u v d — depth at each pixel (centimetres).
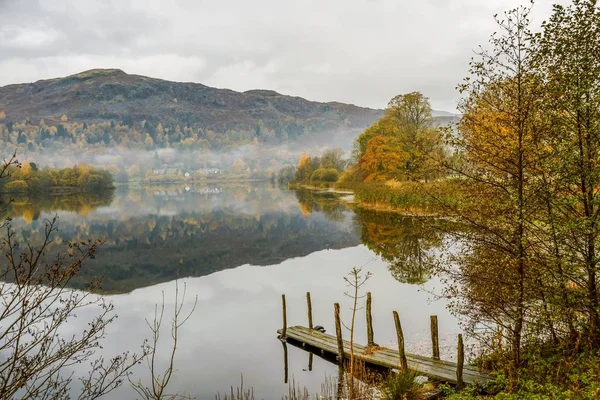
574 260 967
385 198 6072
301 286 2845
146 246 4888
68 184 15575
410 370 1335
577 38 922
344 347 1719
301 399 1374
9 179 13175
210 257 4172
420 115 6725
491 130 1027
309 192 12594
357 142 9350
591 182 944
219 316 2333
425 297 2330
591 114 934
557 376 968
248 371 1639
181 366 1703
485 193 1089
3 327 1666
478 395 1170
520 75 965
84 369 1658
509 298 1070
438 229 1163
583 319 1062
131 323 2252
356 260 3503
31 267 649
